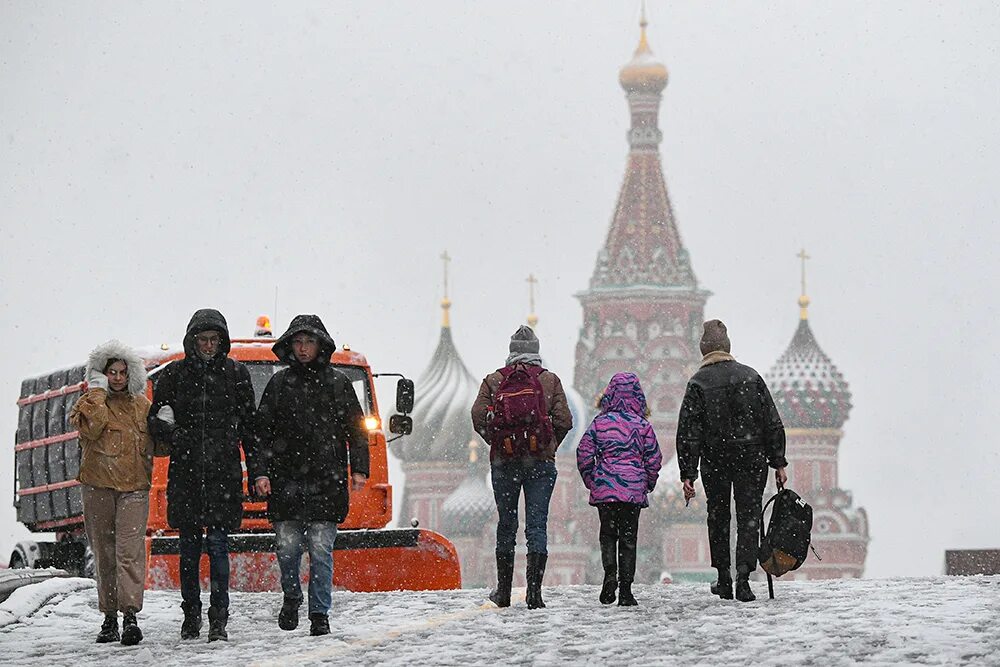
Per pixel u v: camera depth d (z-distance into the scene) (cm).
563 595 3759
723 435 3456
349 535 4916
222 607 3197
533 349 3525
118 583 3212
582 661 2731
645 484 3484
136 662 2934
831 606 3259
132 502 3231
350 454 3259
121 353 3256
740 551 3453
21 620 3547
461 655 2855
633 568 3466
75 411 3225
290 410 3212
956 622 2961
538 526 3481
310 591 3200
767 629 2988
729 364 3494
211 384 3222
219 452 3216
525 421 3444
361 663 2809
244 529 4991
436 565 4903
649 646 2864
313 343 3222
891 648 2700
